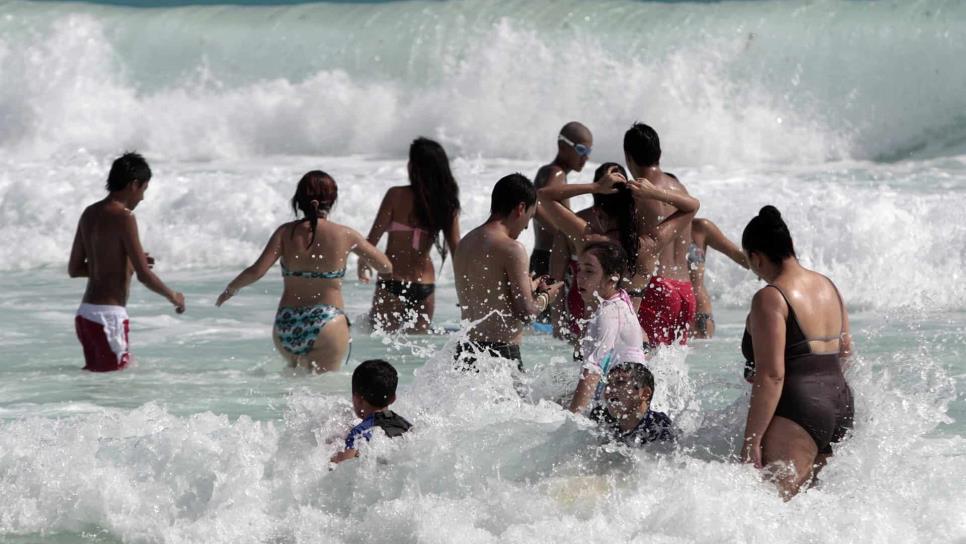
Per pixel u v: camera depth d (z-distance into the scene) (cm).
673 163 8019
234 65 9838
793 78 8350
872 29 8388
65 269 5322
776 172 7275
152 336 3794
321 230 3172
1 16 10181
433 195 3731
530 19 9294
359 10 10144
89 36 9988
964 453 2186
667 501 1834
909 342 3356
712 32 8719
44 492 2048
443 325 3888
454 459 2025
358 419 2164
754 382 1938
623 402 2056
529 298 2573
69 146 9206
